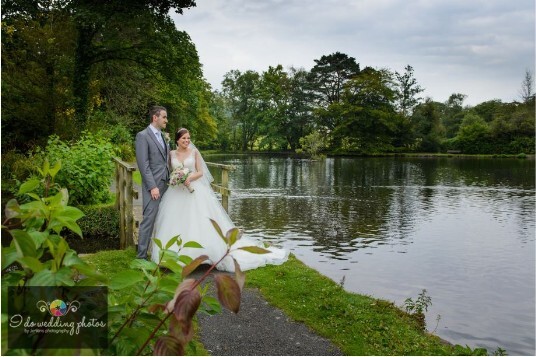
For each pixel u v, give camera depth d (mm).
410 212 14609
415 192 19891
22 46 12469
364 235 11062
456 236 11133
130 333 1444
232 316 4285
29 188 1414
